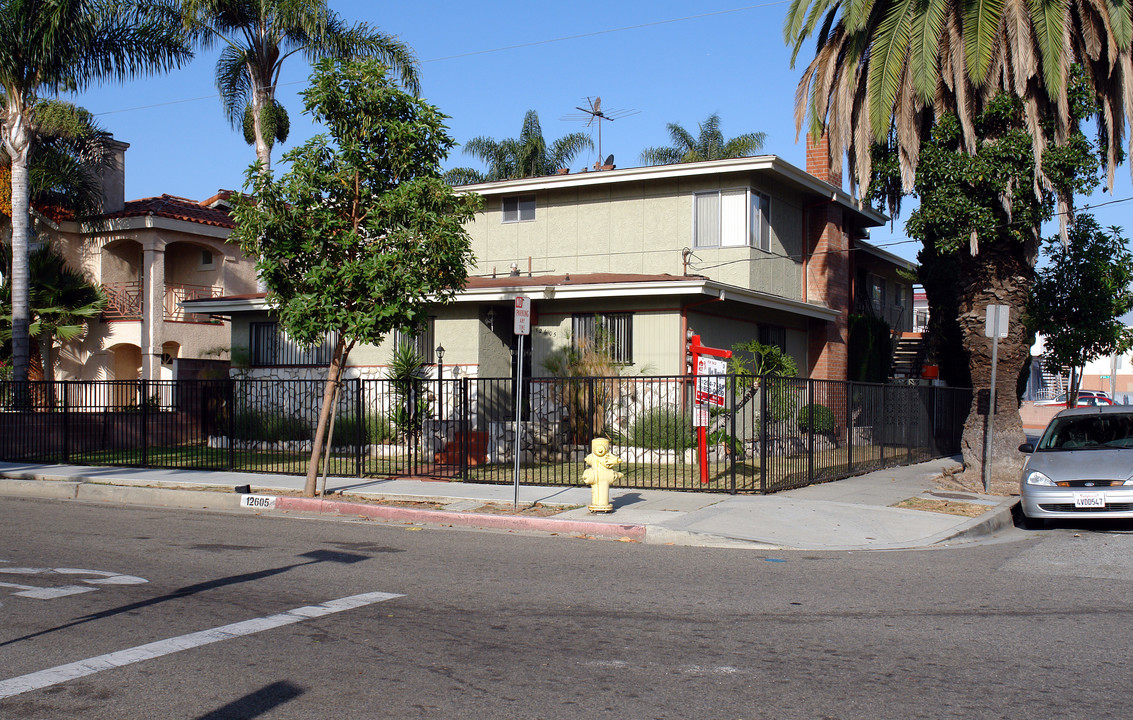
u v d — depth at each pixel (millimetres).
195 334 28844
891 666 5656
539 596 7566
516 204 25047
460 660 5738
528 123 43969
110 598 7371
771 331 23328
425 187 12781
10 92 22312
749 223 22094
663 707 4902
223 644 6062
